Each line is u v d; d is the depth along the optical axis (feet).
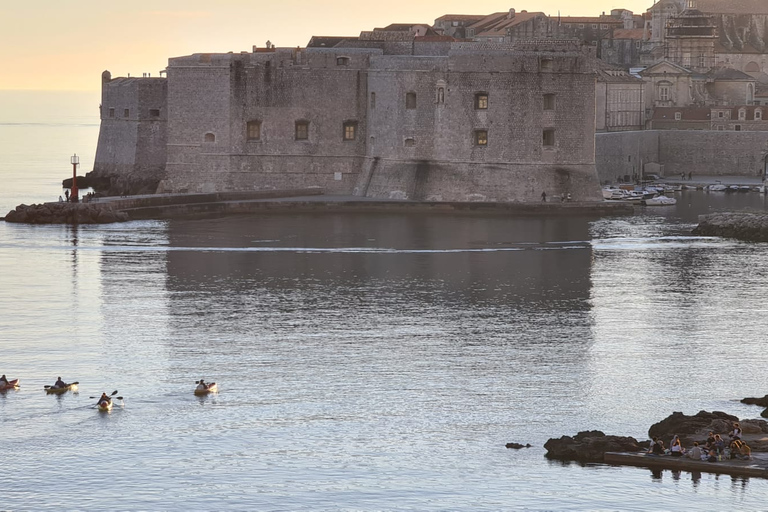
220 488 477.36
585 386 595.88
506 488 476.54
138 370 613.11
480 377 607.78
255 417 548.31
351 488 477.77
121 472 490.90
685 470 488.44
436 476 488.02
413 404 567.59
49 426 536.01
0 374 603.26
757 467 482.69
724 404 569.64
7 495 470.80
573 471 490.08
